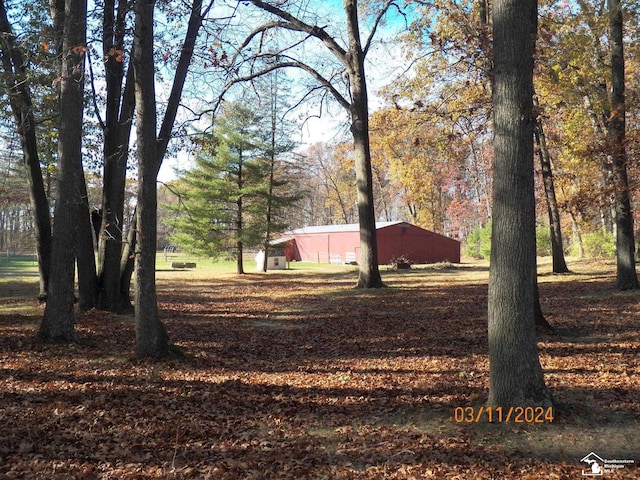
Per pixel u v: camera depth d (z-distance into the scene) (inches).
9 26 479.5
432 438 202.1
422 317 508.1
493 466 175.6
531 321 212.4
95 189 1031.6
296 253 1956.2
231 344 405.1
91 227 534.0
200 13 434.9
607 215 1339.8
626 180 569.3
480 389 261.6
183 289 852.0
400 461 183.6
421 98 637.9
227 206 1155.3
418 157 1296.8
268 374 315.0
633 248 603.5
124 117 492.1
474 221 2444.6
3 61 474.6
